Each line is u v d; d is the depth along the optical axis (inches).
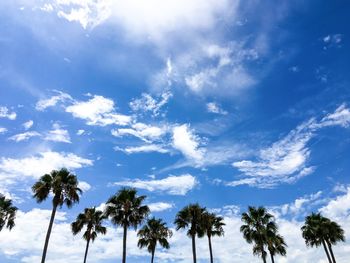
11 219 1847.9
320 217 2123.5
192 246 1827.0
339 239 2043.6
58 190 1530.5
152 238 2043.6
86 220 2059.5
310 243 2102.6
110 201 1573.6
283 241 2096.5
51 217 1498.5
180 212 1910.7
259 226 1999.3
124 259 1445.6
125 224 1525.6
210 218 1931.6
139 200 1585.9
